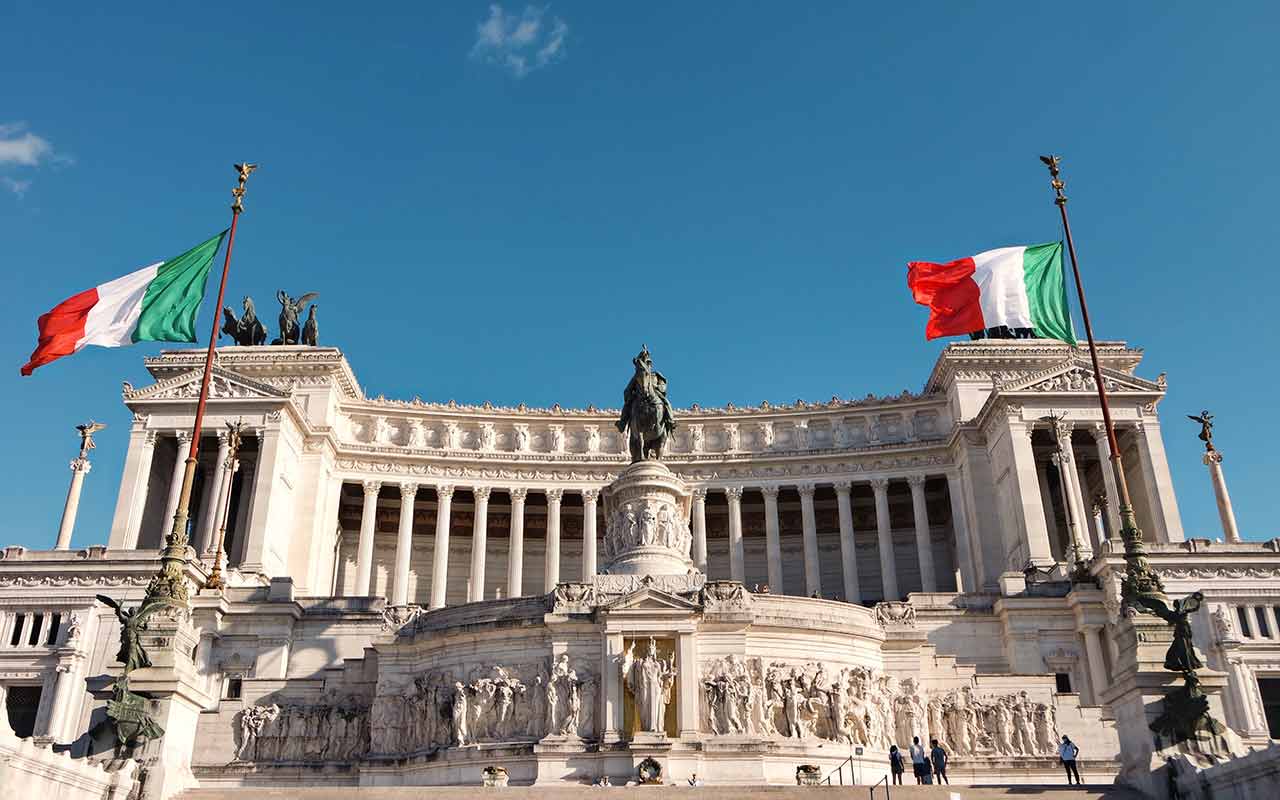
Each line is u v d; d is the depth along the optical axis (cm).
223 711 5234
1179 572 6788
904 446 9738
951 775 4962
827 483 9838
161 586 3700
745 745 4581
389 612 5372
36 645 6719
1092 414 8781
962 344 9731
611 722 4634
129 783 3306
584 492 9894
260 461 8656
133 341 5944
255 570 8075
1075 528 8150
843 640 5072
